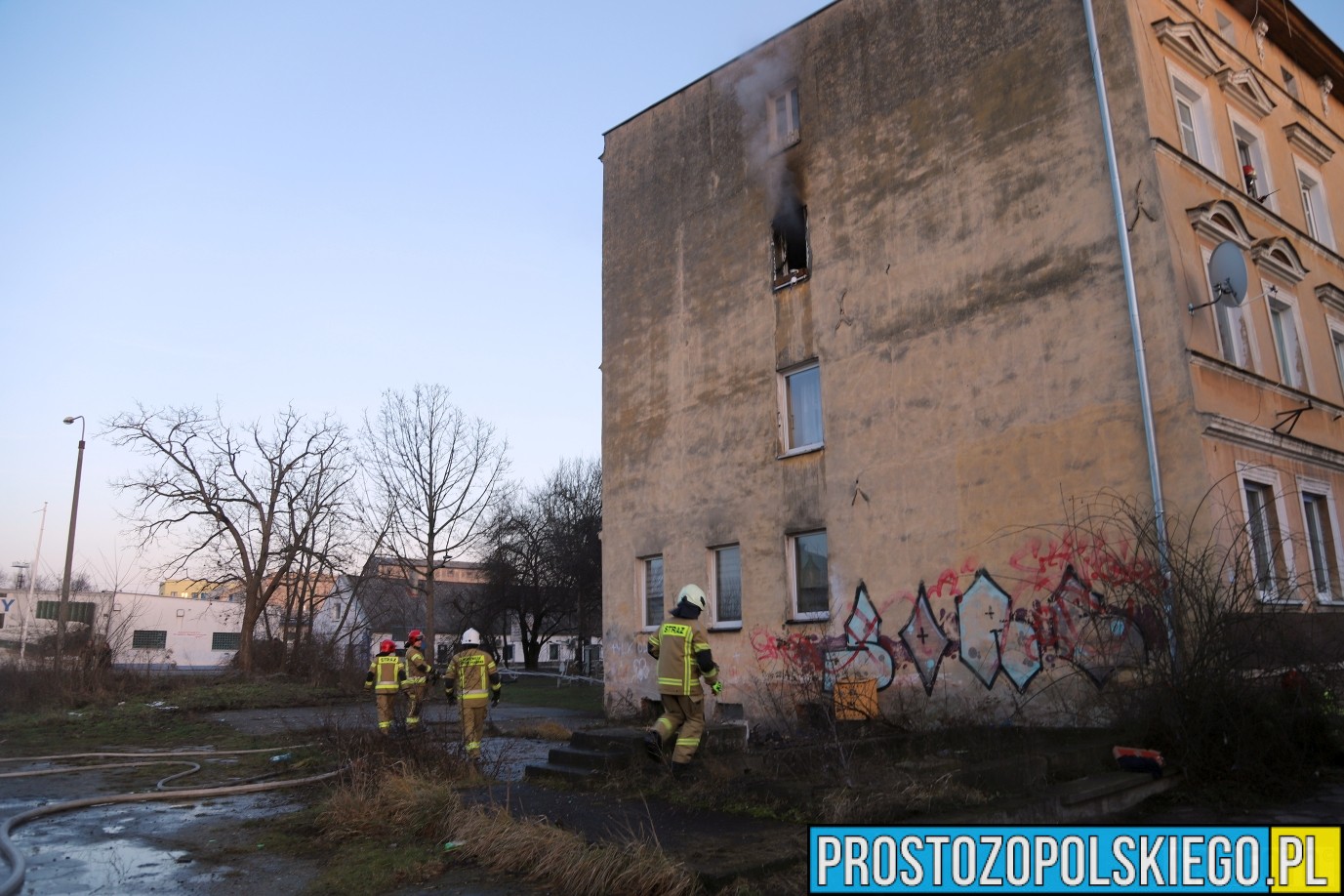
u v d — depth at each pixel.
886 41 15.29
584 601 48.00
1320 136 16.38
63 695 20.86
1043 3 13.11
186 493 30.64
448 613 56.06
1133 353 11.34
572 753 9.35
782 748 8.80
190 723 17.73
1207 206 11.81
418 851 6.64
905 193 14.52
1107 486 11.33
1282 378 13.30
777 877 5.55
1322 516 12.65
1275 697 8.13
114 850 7.01
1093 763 8.33
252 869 6.40
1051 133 12.72
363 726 11.63
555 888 5.66
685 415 17.88
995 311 12.98
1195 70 13.14
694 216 18.58
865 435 14.47
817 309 15.66
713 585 16.78
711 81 18.72
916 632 13.20
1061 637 11.41
